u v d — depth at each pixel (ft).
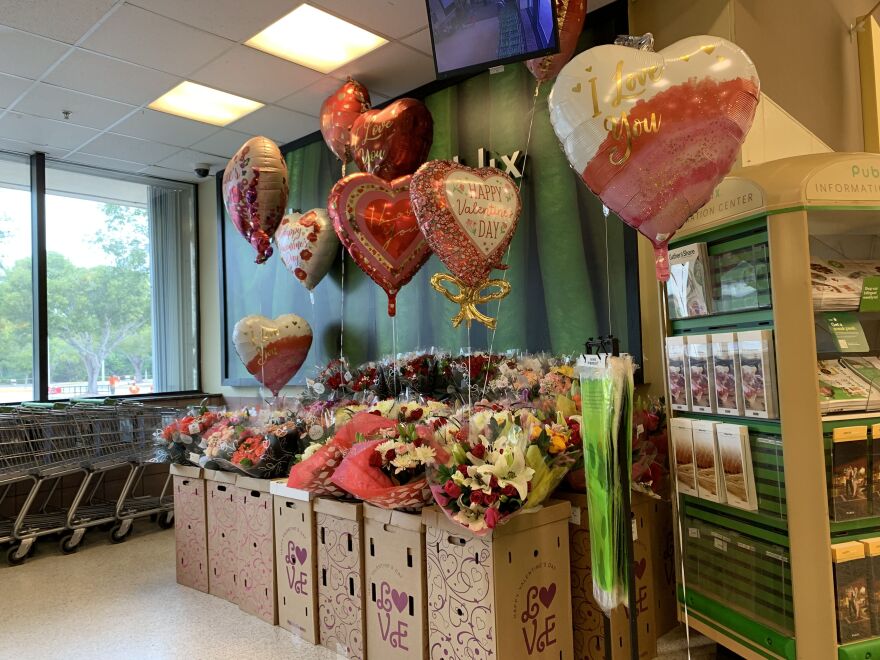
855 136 12.37
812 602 6.44
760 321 7.02
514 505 6.37
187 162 18.35
